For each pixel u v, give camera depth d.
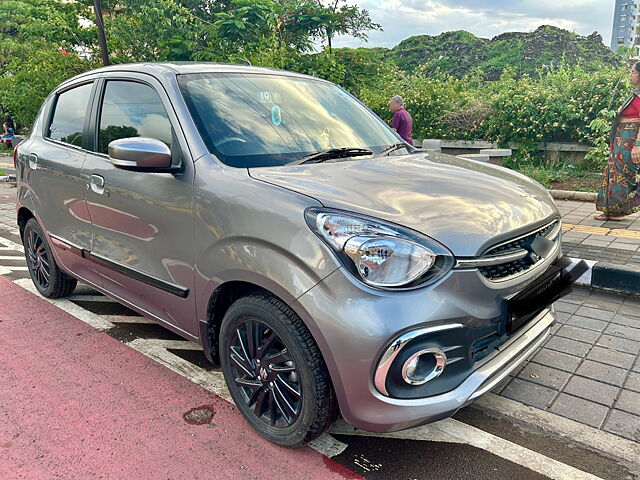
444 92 11.10
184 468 2.31
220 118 2.79
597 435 2.48
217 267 2.41
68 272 3.94
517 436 2.51
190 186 2.57
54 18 15.02
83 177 3.35
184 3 18.14
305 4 13.89
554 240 2.62
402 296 1.95
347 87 12.59
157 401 2.85
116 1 16.03
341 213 2.10
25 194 4.18
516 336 2.40
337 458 2.38
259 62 10.81
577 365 3.11
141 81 3.12
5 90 16.72
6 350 3.46
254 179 2.40
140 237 2.92
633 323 3.65
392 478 2.24
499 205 2.35
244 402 2.56
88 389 2.98
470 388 2.10
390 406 2.00
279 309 2.21
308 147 2.90
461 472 2.27
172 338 3.64
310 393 2.17
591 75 9.73
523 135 9.77
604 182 5.96
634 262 4.49
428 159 3.08
